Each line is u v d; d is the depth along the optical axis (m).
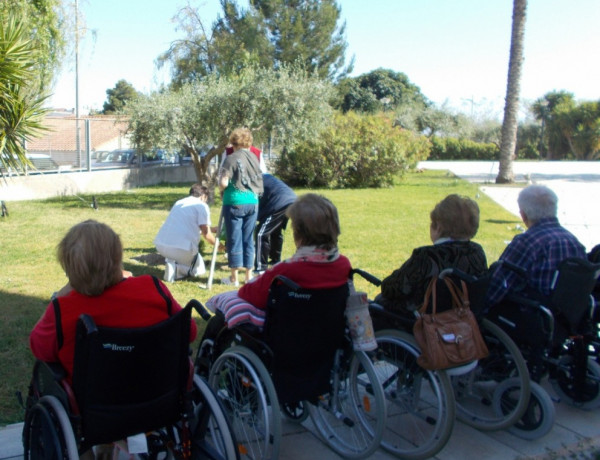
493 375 3.69
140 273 7.34
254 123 14.91
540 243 3.60
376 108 54.66
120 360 2.41
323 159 20.17
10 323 5.37
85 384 2.40
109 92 61.09
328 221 3.08
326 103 15.88
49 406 2.48
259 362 2.99
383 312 3.47
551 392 4.12
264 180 7.21
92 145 19.09
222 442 2.81
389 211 13.98
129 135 16.38
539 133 51.31
